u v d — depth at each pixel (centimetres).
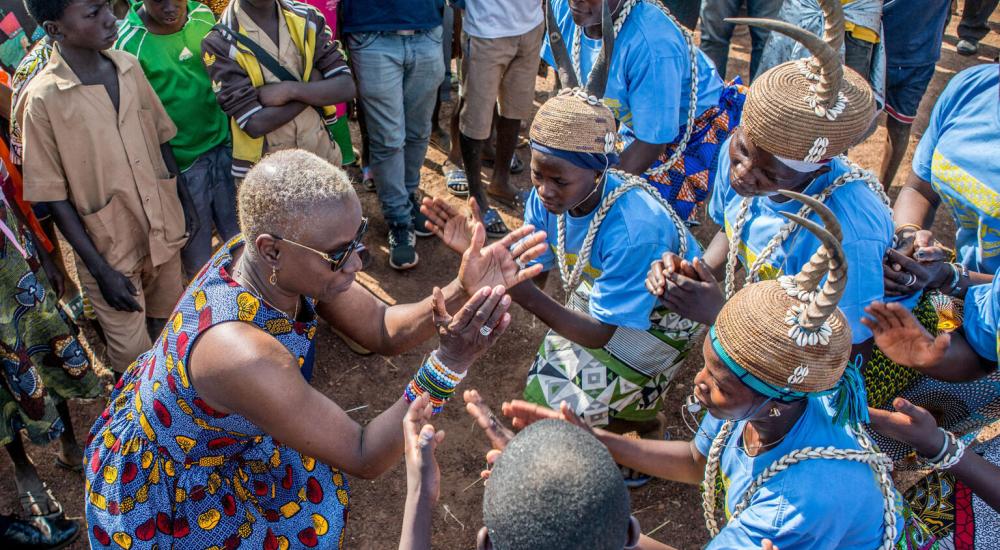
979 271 304
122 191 339
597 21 353
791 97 235
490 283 260
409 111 479
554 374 338
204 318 221
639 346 317
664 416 388
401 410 230
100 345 433
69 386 341
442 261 508
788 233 262
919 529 233
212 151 404
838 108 231
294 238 208
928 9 475
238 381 214
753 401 204
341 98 394
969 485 230
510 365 436
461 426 400
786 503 204
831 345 192
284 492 256
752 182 254
